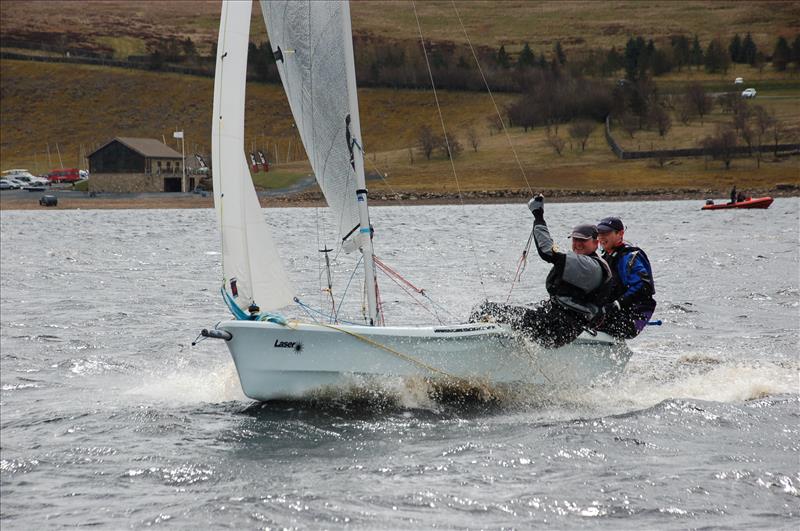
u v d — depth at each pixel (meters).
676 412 21.73
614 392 24.42
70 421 22.84
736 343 31.23
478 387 23.91
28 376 28.47
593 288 23.22
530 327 23.36
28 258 77.75
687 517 15.56
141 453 20.09
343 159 23.91
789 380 25.25
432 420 22.08
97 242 100.38
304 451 19.83
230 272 23.58
